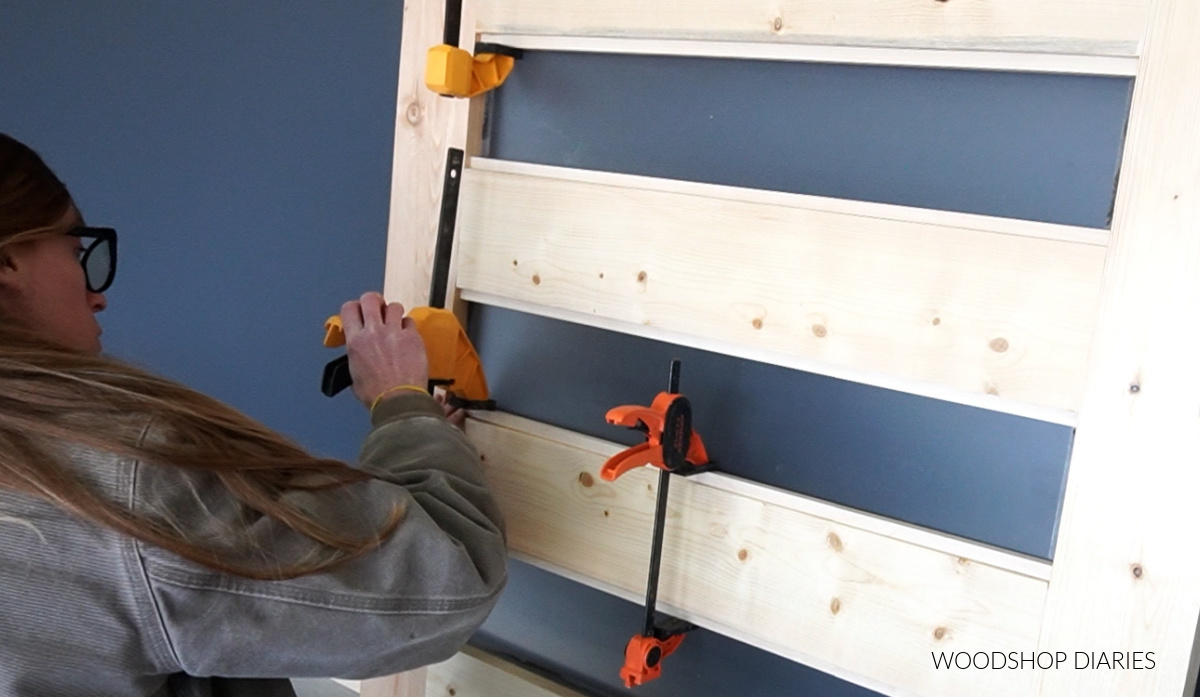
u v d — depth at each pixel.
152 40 1.94
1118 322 1.03
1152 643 1.04
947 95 1.13
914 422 1.20
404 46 1.44
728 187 1.23
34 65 2.11
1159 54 0.99
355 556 0.87
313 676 0.90
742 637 1.29
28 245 0.90
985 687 1.14
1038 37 1.03
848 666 1.21
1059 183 1.08
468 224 1.41
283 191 1.82
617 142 1.34
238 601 0.81
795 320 1.19
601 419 1.40
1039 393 1.07
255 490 0.82
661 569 1.33
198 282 1.96
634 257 1.28
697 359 1.33
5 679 0.76
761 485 1.27
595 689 1.48
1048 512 1.13
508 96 1.42
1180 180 0.99
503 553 1.06
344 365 1.24
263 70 1.81
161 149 1.97
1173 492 1.02
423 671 1.58
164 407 0.80
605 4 1.27
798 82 1.21
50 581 0.76
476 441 1.45
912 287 1.12
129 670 0.79
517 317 1.46
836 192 1.20
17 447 0.74
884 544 1.18
